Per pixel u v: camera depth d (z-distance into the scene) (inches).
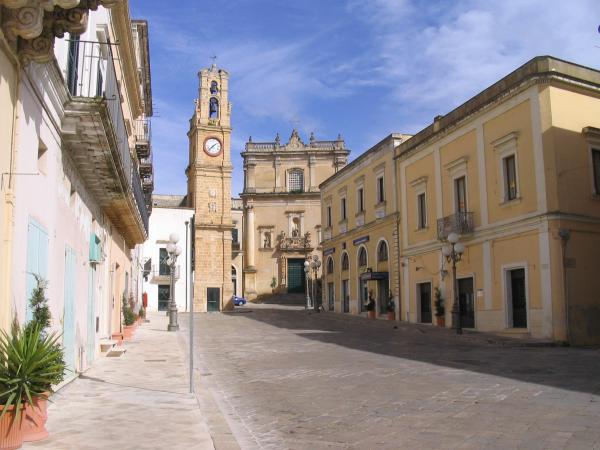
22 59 273.0
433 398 369.1
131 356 633.0
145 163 1127.6
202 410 340.8
